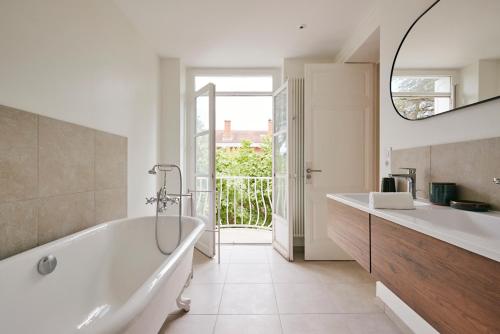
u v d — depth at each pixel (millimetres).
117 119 2246
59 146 1576
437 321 783
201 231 1766
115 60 2209
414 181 1580
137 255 2021
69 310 1403
